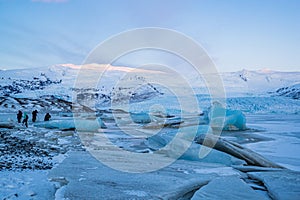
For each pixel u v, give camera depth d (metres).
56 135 16.30
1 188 4.77
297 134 20.19
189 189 5.54
